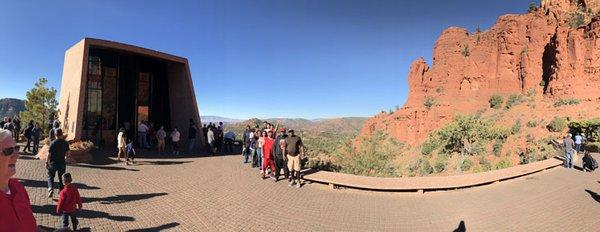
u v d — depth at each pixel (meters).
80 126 18.16
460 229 8.16
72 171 12.68
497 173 15.54
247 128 17.27
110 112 21.39
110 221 7.84
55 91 27.80
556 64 72.12
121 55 21.88
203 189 11.27
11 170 2.22
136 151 19.52
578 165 19.25
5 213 2.06
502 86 91.38
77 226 7.32
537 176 15.62
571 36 69.81
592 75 66.62
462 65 101.50
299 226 8.14
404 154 79.56
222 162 16.98
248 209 9.30
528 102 77.12
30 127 17.06
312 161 21.11
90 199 9.38
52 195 9.12
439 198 11.20
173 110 24.27
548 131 59.34
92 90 20.59
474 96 95.50
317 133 181.12
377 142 91.62
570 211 9.72
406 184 12.34
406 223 8.58
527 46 88.31
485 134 62.09
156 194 10.38
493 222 8.70
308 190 11.83
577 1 89.56
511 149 58.00
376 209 9.77
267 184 12.41
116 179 11.99
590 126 45.16
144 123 21.31
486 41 99.25
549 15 88.25
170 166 15.24
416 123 88.56
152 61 23.80
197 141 23.30
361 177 13.42
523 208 10.02
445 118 87.50
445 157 62.62
